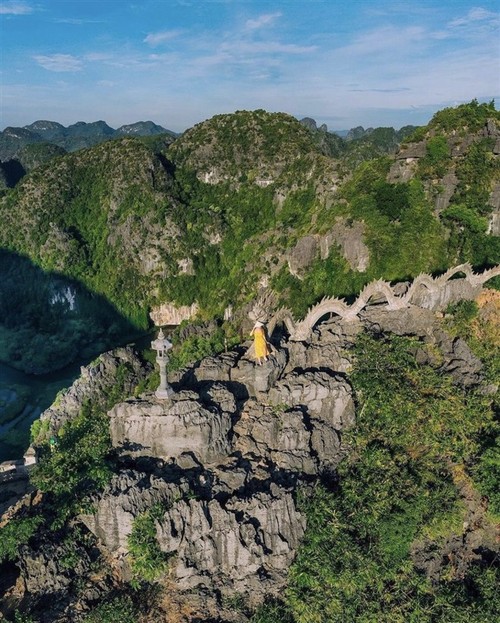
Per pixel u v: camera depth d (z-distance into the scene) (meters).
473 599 42.34
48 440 80.56
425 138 126.50
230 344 85.12
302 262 124.19
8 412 117.56
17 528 39.88
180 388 50.41
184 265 184.88
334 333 59.50
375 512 43.31
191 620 38.72
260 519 41.56
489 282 75.69
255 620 38.66
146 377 97.56
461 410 52.44
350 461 48.81
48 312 177.50
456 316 68.44
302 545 42.50
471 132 122.38
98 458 45.62
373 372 53.66
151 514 40.12
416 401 51.53
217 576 41.56
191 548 40.69
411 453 50.19
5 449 102.88
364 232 116.44
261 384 51.00
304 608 39.00
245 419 49.56
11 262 194.62
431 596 42.28
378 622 39.38
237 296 155.75
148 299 182.38
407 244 111.31
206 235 192.12
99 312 180.12
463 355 62.00
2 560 39.88
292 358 54.50
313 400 50.56
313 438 48.66
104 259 193.12
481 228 108.25
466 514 48.06
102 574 40.88
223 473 44.03
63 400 94.69
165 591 40.34
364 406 51.94
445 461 50.28
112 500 40.75
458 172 115.69
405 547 43.16
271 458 47.00
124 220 195.12
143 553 39.34
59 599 38.97
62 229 196.25
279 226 176.25
